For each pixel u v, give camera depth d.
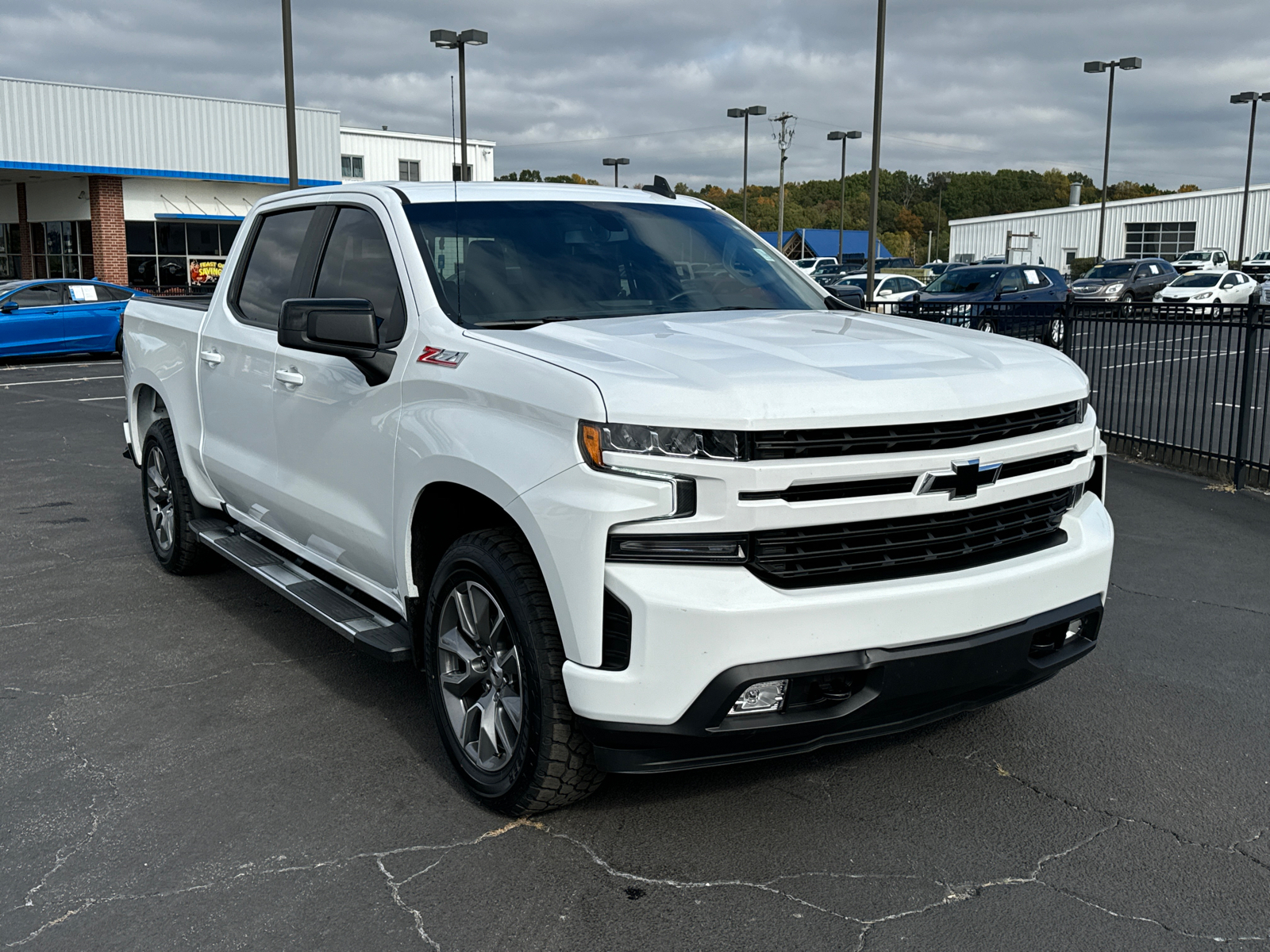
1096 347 10.21
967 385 3.04
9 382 16.62
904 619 2.89
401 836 3.21
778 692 2.84
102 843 3.18
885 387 2.90
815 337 3.41
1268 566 6.18
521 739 3.12
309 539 4.34
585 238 4.15
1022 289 24.02
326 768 3.67
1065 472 3.32
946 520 3.02
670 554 2.77
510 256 3.89
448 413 3.29
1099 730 3.99
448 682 3.46
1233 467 8.53
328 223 4.38
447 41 31.62
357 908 2.85
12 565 6.24
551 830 3.24
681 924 2.77
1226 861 3.09
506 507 3.00
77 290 20.12
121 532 7.03
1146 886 2.95
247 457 4.74
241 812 3.36
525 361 3.08
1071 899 2.89
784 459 2.77
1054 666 3.27
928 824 3.28
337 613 3.97
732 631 2.72
